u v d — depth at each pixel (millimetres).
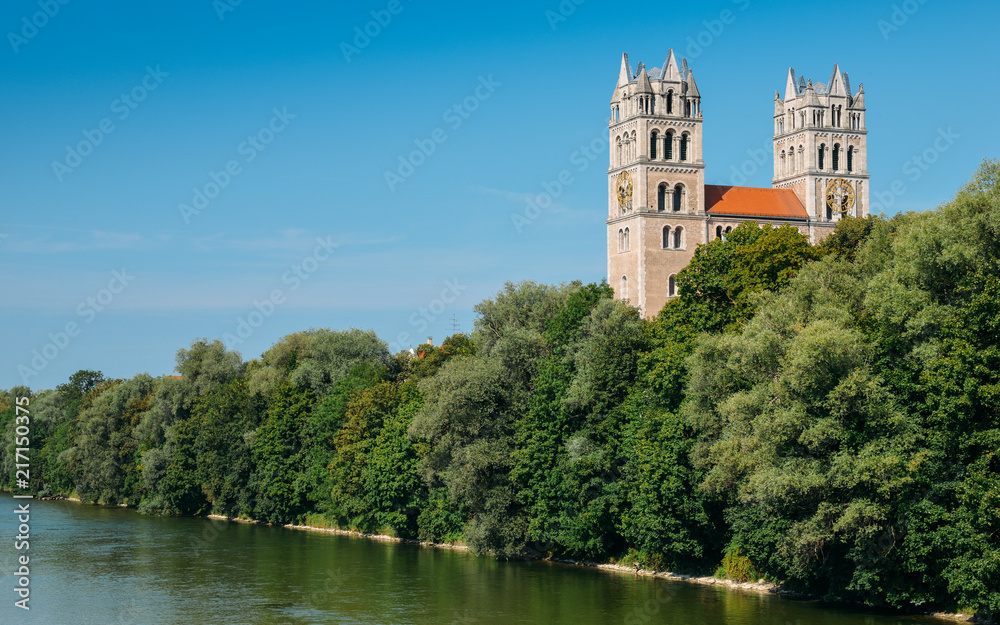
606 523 98250
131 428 186875
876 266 88125
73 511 172750
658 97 188500
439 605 82938
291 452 150875
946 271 73625
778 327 79562
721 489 82000
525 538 106062
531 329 118438
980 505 68062
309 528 143875
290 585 92812
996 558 67125
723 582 90312
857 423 73312
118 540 127875
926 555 71438
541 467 103312
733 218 192875
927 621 73250
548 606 81625
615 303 108438
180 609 82688
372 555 112438
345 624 76875
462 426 108750
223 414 164000
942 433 71375
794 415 73000
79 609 83125
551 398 104375
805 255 105750
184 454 166750
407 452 123062
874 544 73562
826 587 83125
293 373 161375
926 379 72000
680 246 188625
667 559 96000
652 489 89062
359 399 138375
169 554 114000
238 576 98125
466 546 117625
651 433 91000
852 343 72688
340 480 134500
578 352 105438
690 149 190125
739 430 77688
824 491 72062
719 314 105000
